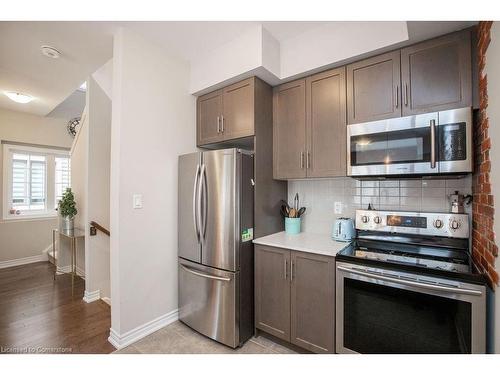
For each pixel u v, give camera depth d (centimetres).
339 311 158
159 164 217
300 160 211
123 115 191
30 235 405
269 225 224
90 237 268
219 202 197
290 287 183
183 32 200
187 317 217
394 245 179
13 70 256
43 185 428
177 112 234
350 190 218
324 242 194
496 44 115
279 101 225
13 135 388
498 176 112
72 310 244
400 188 195
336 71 193
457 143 143
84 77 271
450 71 150
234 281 189
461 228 160
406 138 158
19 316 232
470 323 119
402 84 165
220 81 220
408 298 134
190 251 216
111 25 189
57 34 197
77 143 342
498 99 112
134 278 197
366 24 173
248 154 202
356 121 183
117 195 188
